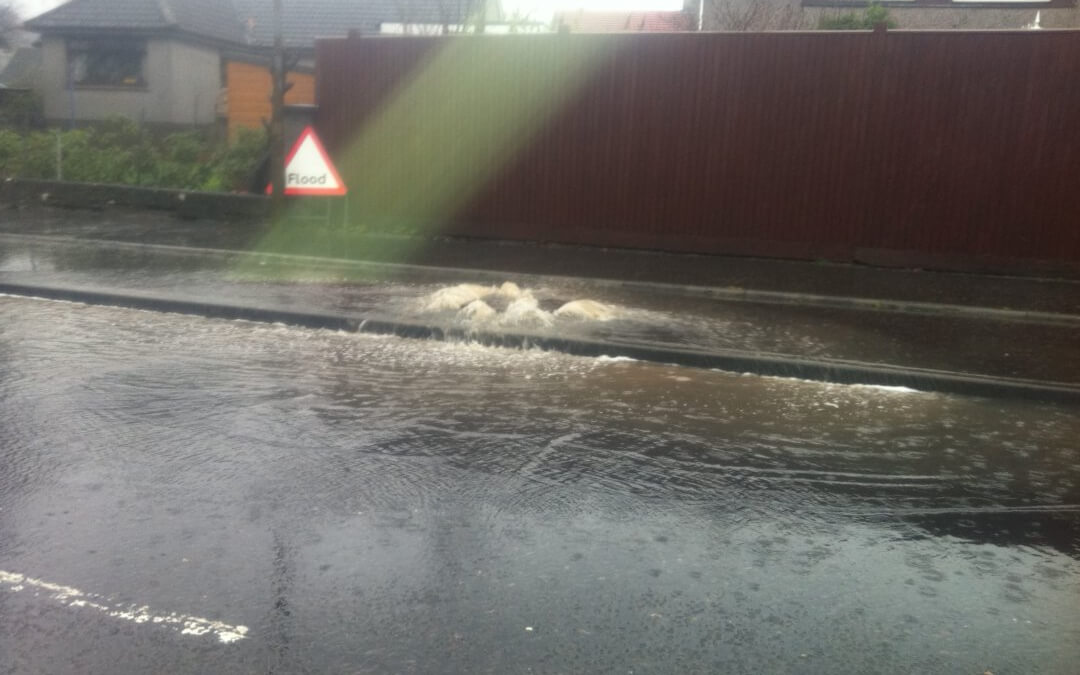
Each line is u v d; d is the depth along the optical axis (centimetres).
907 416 649
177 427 574
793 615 362
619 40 1338
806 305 1018
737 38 1284
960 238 1225
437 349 810
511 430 589
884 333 874
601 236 1385
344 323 878
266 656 327
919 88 1216
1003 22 1717
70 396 635
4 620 348
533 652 332
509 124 1410
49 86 2584
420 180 1466
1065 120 1167
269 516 444
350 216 1511
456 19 2341
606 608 364
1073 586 391
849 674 321
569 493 484
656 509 466
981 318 959
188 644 333
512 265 1206
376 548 412
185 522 435
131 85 2541
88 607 358
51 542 412
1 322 875
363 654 329
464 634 343
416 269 1159
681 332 855
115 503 456
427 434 575
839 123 1255
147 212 1628
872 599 376
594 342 800
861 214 1261
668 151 1337
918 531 447
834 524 453
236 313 919
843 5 1778
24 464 505
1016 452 573
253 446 543
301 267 1195
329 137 1508
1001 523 459
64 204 1695
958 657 333
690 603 370
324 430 577
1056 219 1186
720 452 558
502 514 454
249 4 2841
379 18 2695
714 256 1327
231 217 1562
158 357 755
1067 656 335
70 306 961
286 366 736
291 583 379
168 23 2467
